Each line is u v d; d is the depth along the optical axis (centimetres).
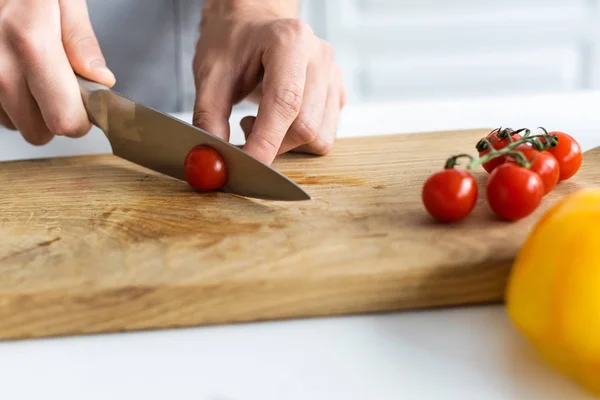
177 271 47
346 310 47
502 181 51
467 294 48
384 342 45
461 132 72
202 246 50
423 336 45
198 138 58
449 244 49
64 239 51
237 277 46
